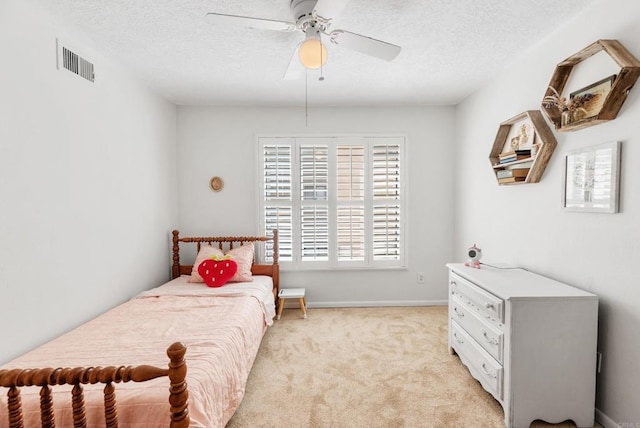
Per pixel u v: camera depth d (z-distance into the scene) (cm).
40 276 176
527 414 169
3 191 156
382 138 358
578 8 179
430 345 267
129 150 264
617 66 161
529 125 230
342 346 266
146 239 291
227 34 204
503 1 172
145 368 105
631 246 155
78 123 206
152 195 302
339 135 356
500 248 271
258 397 199
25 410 116
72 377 102
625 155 157
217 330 188
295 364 238
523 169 230
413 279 367
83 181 210
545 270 215
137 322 201
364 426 174
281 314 341
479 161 305
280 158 355
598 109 169
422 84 294
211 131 353
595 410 175
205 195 356
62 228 192
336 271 364
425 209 363
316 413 184
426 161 361
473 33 206
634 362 155
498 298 179
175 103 343
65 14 180
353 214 358
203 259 314
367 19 189
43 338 178
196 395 129
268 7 175
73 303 201
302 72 211
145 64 247
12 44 160
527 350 168
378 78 279
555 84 194
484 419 178
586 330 167
